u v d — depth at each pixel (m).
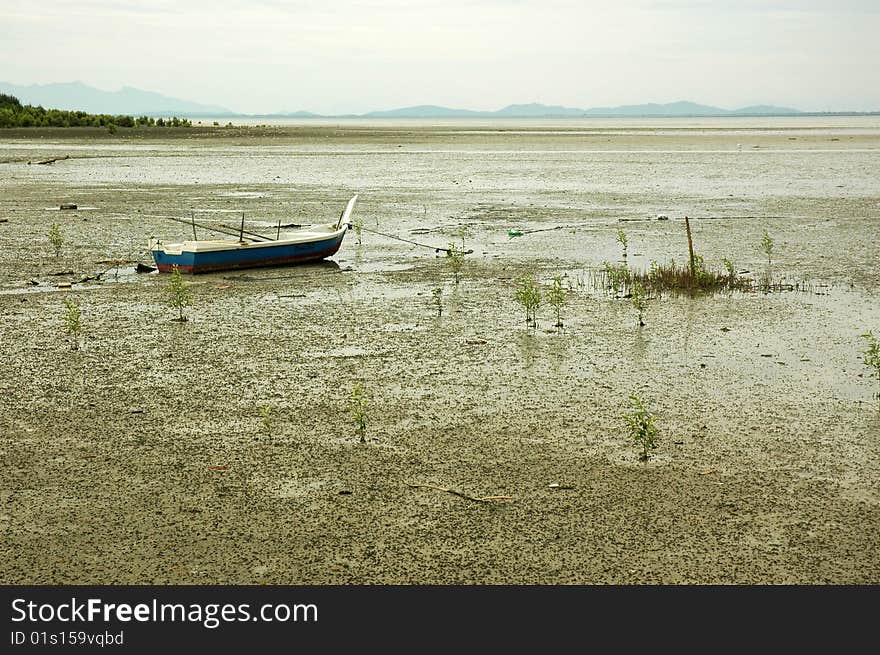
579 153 61.31
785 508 7.53
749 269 18.39
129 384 10.80
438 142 79.62
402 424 9.48
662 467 8.37
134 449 8.75
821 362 11.80
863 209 27.97
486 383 10.91
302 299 15.76
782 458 8.59
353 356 12.09
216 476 8.12
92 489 7.84
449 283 17.22
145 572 6.54
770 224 24.94
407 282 17.34
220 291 16.47
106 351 12.27
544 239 22.72
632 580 6.48
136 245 21.38
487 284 17.09
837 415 9.77
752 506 7.57
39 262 19.06
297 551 6.82
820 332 13.36
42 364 11.62
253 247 18.67
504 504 7.59
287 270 18.70
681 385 10.84
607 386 10.81
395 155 58.91
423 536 7.05
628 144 75.50
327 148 67.75
